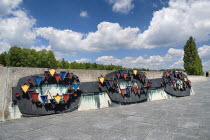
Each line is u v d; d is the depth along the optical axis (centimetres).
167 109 730
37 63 4416
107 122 551
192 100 941
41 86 680
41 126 515
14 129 487
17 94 618
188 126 481
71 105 720
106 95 837
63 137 419
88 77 828
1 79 623
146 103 909
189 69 3706
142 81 979
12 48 4012
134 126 500
